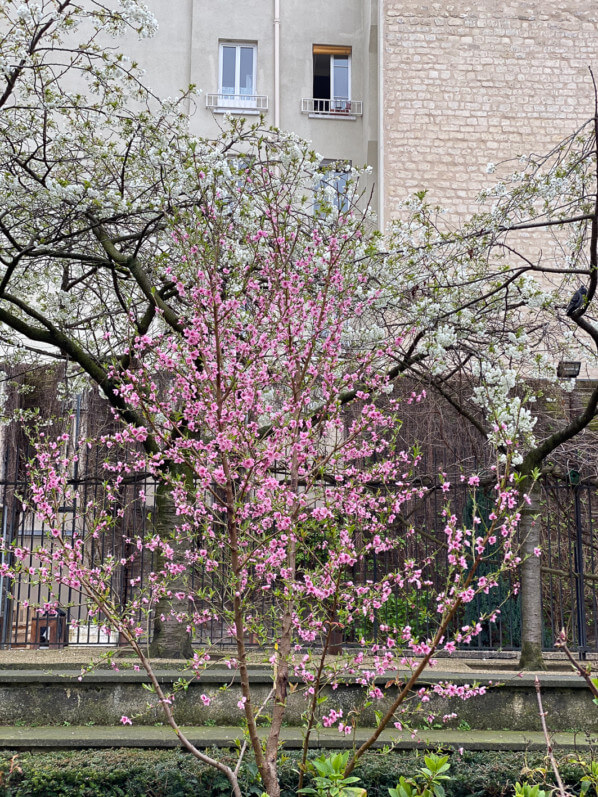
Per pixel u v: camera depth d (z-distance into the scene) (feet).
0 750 19.03
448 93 53.06
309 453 18.24
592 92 53.42
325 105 60.54
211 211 21.77
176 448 16.66
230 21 59.67
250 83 59.88
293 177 25.99
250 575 17.44
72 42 56.85
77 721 21.26
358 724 21.47
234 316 19.33
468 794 18.02
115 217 25.75
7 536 28.50
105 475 27.81
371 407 17.81
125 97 28.02
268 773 13.47
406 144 52.42
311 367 20.27
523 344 27.22
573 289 31.78
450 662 27.40
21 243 30.55
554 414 36.70
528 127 52.95
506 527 14.10
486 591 13.71
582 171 28.45
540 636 26.21
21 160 26.18
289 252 22.38
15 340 35.50
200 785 17.54
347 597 14.74
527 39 53.83
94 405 39.96
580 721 22.06
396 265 27.09
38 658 24.63
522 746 19.53
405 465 28.73
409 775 17.58
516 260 50.08
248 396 16.10
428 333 26.96
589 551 34.53
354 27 60.95
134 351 18.22
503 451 25.04
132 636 14.37
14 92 30.78
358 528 18.04
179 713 21.38
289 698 21.52
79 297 34.71
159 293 28.99
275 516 15.17
